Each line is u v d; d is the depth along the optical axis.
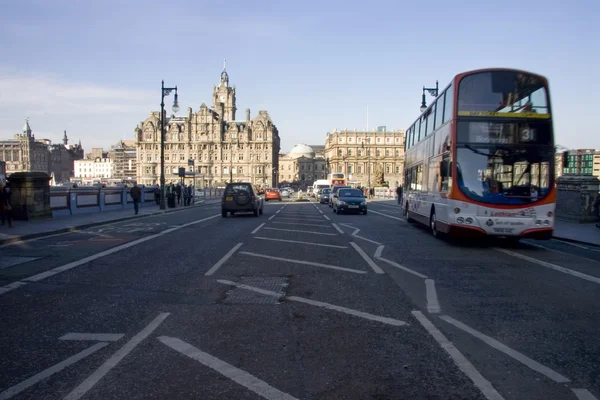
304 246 13.27
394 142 140.12
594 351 4.89
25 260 10.84
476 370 4.36
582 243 14.49
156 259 10.95
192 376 4.20
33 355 4.73
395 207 41.84
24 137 115.94
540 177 12.66
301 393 3.87
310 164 174.38
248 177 138.25
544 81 12.89
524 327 5.73
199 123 137.25
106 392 3.88
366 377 4.19
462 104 12.88
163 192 33.28
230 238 15.31
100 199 29.70
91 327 5.67
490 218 12.58
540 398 3.80
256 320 5.97
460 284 8.26
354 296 7.30
